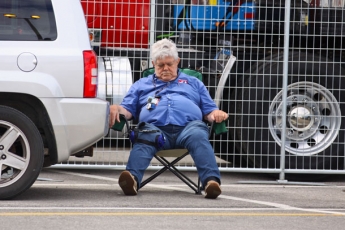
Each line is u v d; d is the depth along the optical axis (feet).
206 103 52.01
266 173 64.18
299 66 60.44
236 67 60.13
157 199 48.70
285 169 59.67
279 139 60.54
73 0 47.24
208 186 48.88
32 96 46.42
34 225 39.17
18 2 46.80
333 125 61.11
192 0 59.98
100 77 59.41
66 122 46.29
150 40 59.72
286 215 44.11
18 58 46.01
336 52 60.95
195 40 60.08
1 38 46.29
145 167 49.93
